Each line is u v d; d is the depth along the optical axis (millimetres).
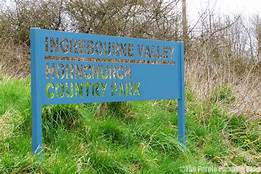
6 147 4781
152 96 5918
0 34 12711
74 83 5023
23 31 13344
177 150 5879
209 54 8586
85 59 5457
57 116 5445
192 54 9680
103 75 5332
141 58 5793
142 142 5781
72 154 4945
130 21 13219
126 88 5594
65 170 4492
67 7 13766
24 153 4668
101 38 5324
